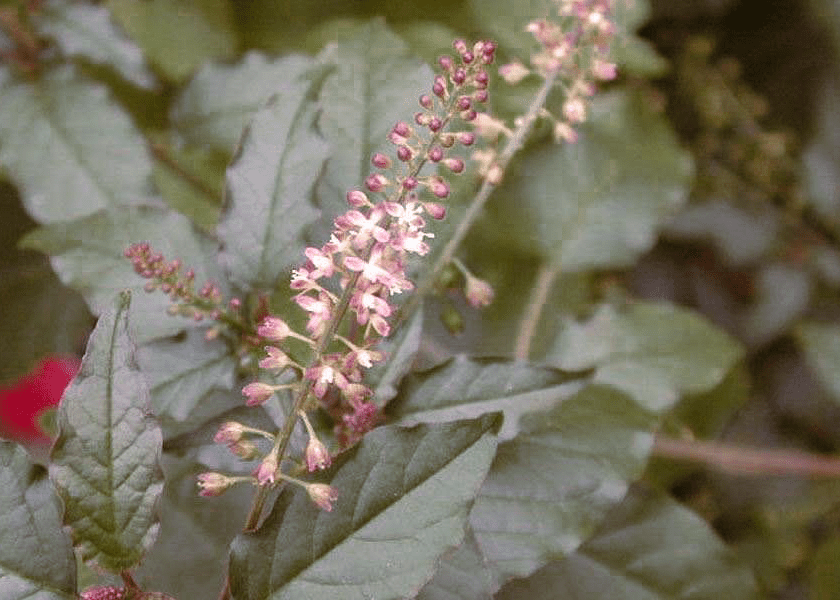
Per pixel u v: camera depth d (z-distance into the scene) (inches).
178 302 10.3
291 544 8.7
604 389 10.9
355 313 9.2
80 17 13.1
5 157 12.5
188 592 10.6
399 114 10.7
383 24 10.9
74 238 10.5
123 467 8.7
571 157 14.4
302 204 10.2
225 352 10.2
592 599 12.0
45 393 14.3
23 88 12.6
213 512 10.8
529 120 10.3
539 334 13.7
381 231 8.5
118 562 8.8
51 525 8.7
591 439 10.7
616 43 14.4
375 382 9.8
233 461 9.7
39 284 14.0
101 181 12.5
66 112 12.6
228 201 10.2
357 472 8.7
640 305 13.2
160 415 10.0
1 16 12.8
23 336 14.0
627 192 14.5
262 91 13.3
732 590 12.2
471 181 10.8
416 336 10.0
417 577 8.6
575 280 14.2
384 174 10.5
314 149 10.2
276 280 10.1
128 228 10.6
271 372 9.8
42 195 12.4
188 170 13.7
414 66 10.8
